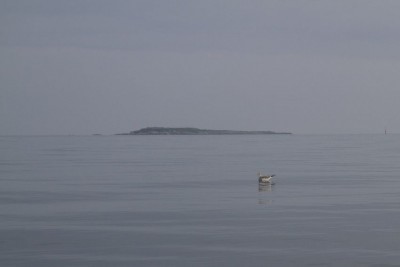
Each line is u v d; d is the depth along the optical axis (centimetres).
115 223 2841
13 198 3744
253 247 2342
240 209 3241
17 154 10450
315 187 4353
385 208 3253
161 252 2277
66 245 2394
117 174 5638
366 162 7688
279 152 11238
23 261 2173
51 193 4025
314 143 18888
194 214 3081
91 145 17000
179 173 5744
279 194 3912
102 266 2109
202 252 2273
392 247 2339
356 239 2467
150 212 3153
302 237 2505
